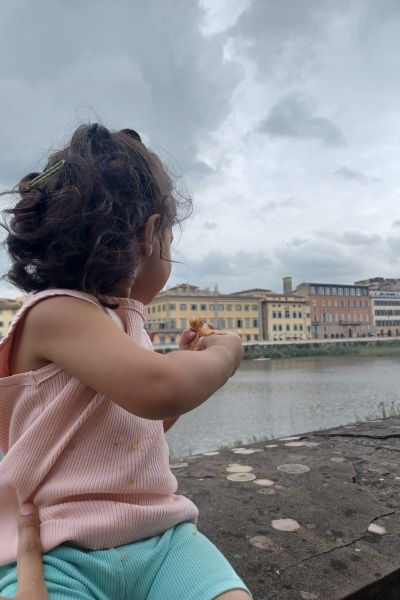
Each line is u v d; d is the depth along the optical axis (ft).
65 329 2.50
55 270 2.65
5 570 2.64
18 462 2.58
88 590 2.42
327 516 6.08
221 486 7.20
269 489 7.06
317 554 5.10
